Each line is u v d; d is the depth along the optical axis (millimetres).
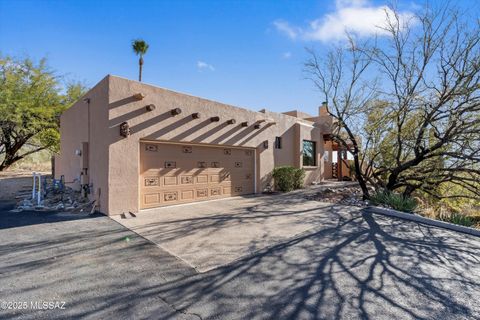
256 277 3664
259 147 11734
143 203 7852
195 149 9312
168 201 8477
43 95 18172
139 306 2912
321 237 5516
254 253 4559
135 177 7500
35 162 22797
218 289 3314
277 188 12391
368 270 3939
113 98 7047
